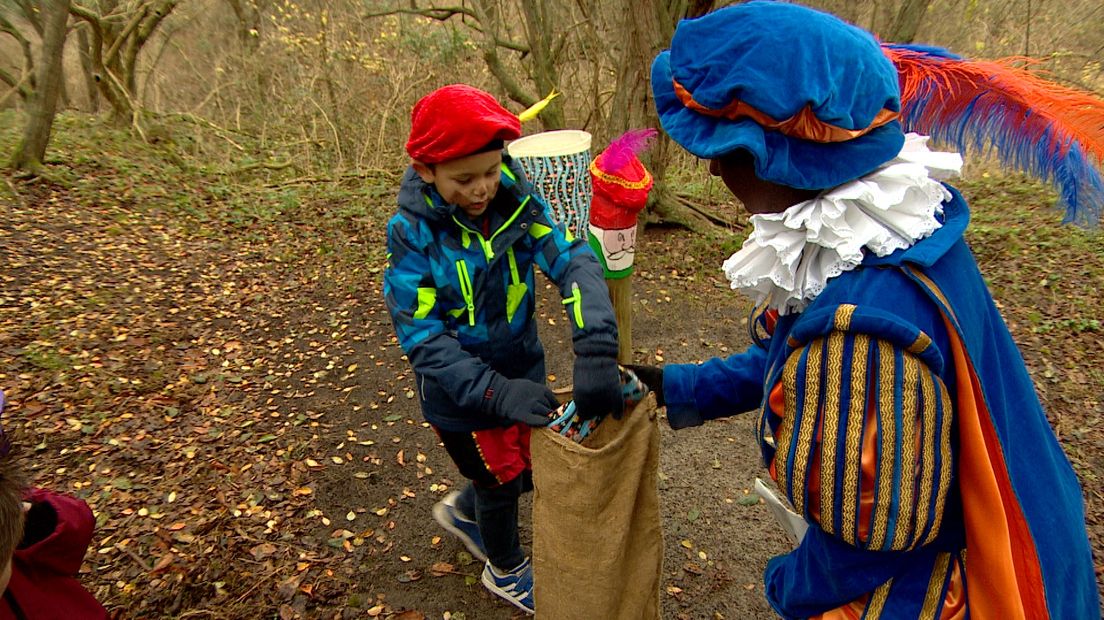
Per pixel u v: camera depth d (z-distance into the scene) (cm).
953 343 104
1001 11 848
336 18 995
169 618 232
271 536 269
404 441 330
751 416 342
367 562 257
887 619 113
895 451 100
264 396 376
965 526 108
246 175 888
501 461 196
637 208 204
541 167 197
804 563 126
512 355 186
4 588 121
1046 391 354
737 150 111
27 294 503
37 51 1291
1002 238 566
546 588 161
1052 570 108
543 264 173
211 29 1186
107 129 968
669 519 277
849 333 102
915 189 109
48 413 354
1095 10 802
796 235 110
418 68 948
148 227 668
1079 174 117
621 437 148
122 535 269
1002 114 122
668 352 418
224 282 546
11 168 746
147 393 378
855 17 746
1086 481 287
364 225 679
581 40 860
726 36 105
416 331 168
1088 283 475
